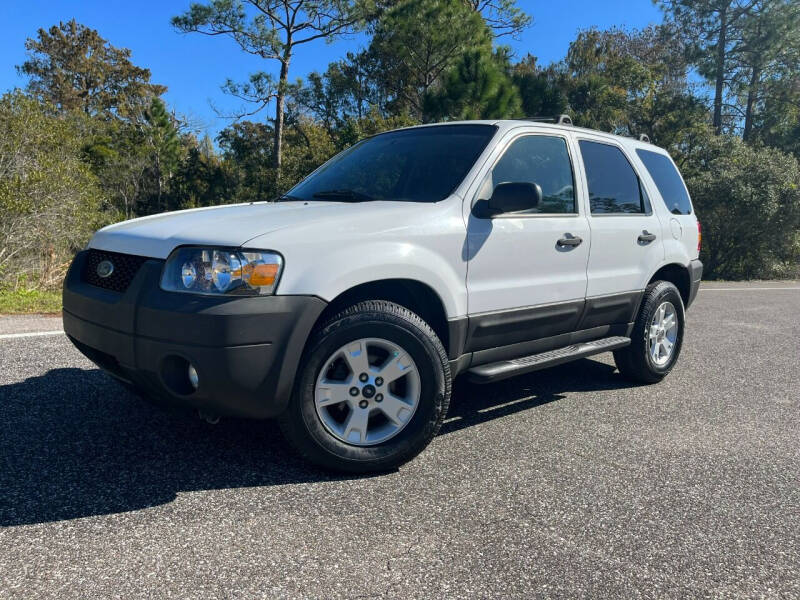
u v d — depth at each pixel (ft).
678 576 7.63
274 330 9.02
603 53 127.03
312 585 7.11
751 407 14.84
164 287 9.12
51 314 22.63
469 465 10.75
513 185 10.97
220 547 7.82
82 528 8.12
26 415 11.96
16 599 6.64
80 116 144.56
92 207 44.96
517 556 7.91
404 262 10.22
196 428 11.73
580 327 14.01
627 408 14.37
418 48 90.58
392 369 10.23
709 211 71.82
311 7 99.25
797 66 118.21
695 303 34.27
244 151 134.62
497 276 11.77
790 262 73.51
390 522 8.64
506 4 104.32
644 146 17.01
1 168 40.34
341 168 13.71
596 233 13.91
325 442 9.81
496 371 11.64
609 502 9.52
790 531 8.86
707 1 113.19
